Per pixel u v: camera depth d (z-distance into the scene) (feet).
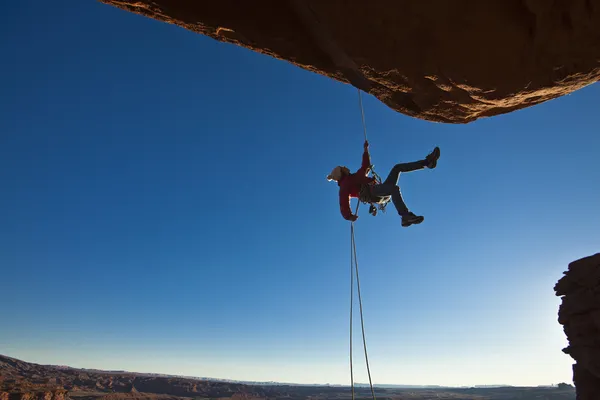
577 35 16.16
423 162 21.17
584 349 65.57
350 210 24.03
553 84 18.97
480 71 18.49
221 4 16.93
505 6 15.52
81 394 395.96
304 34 18.15
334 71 20.72
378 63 18.58
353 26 16.47
